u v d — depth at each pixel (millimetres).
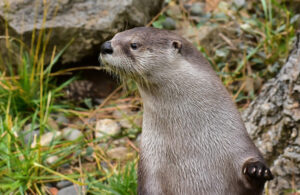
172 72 4758
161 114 4852
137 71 4789
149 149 4961
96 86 8070
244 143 4863
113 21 7410
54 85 7879
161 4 8328
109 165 6695
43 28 7430
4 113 7355
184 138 4816
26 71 7445
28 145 6613
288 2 9094
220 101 4863
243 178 4777
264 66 8164
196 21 8766
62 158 6645
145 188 4977
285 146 6250
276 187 6160
